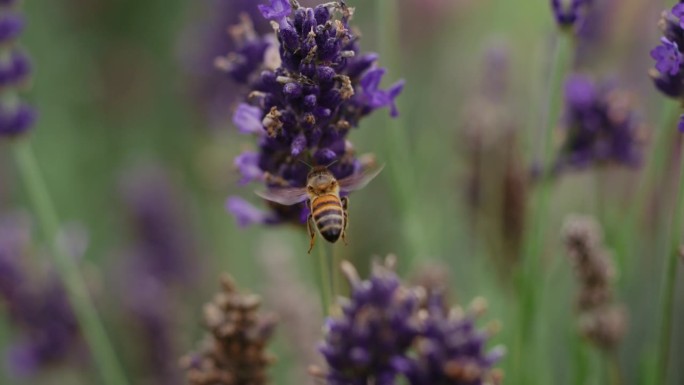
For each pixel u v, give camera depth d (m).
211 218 0.61
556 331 0.47
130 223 0.55
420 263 0.43
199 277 0.56
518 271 0.43
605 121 0.42
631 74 0.50
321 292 0.36
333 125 0.35
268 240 0.52
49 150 0.64
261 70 0.37
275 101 0.35
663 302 0.37
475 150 0.46
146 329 0.49
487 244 0.46
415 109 0.58
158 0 0.75
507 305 0.46
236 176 0.51
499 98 0.48
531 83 0.50
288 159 0.35
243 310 0.37
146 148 0.68
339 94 0.34
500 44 0.50
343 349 0.33
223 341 0.37
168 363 0.49
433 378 0.33
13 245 0.50
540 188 0.41
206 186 0.62
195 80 0.58
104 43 0.72
